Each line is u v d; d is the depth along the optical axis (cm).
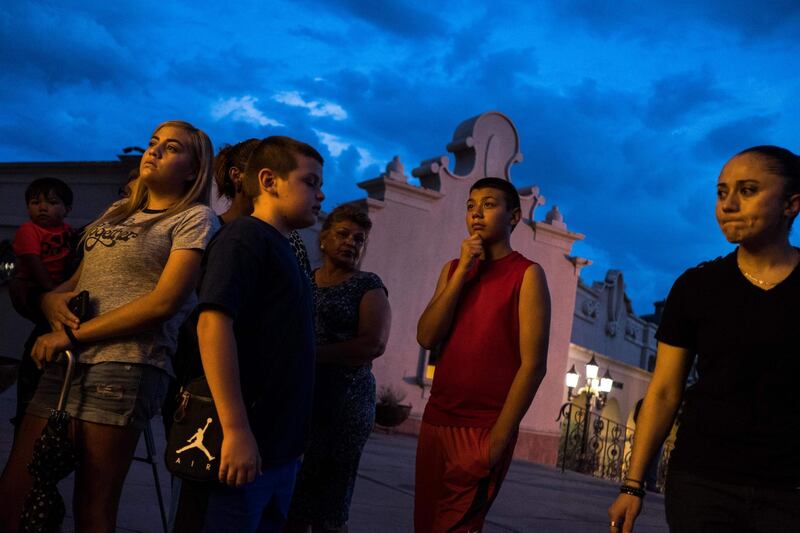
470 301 316
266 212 243
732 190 233
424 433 319
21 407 379
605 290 2462
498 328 309
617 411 2298
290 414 231
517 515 688
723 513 223
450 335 318
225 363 213
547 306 309
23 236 405
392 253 1614
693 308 242
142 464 646
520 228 1792
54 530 259
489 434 303
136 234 284
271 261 229
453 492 307
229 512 220
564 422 1828
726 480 223
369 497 655
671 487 234
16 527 275
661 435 252
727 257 245
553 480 1100
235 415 212
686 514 227
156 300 270
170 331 287
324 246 365
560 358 1819
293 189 242
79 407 270
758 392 223
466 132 1747
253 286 224
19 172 1742
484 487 304
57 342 268
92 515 268
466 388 308
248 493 222
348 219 363
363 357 348
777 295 227
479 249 315
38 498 256
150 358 277
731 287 235
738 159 235
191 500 222
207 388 220
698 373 240
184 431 218
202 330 216
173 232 284
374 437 1371
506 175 1783
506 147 1789
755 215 228
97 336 270
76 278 312
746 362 226
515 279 311
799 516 216
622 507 249
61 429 261
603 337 2453
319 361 346
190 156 294
